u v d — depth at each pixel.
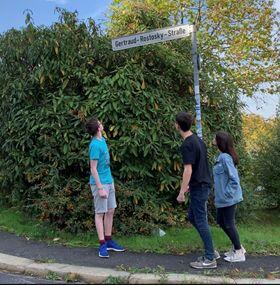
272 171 6.93
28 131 5.51
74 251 4.53
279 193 6.97
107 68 5.62
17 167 5.63
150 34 4.67
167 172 5.43
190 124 4.01
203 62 6.14
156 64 5.73
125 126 5.21
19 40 5.87
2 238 5.02
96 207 4.36
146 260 4.25
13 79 5.85
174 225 5.35
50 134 5.41
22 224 5.52
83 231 5.05
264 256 4.44
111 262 4.18
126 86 5.27
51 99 5.52
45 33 5.64
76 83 5.60
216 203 4.19
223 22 10.02
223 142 4.21
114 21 7.32
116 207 5.03
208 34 9.79
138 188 5.26
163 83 5.66
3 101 5.88
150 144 5.19
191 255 4.41
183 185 3.92
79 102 5.35
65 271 3.93
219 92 6.03
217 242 4.77
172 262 4.19
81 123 5.32
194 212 4.05
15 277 3.96
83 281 3.86
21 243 4.83
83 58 5.57
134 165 5.32
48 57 5.57
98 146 4.33
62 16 5.80
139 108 5.25
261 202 6.53
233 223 4.23
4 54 5.96
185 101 5.77
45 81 5.61
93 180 4.36
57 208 5.09
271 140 7.02
